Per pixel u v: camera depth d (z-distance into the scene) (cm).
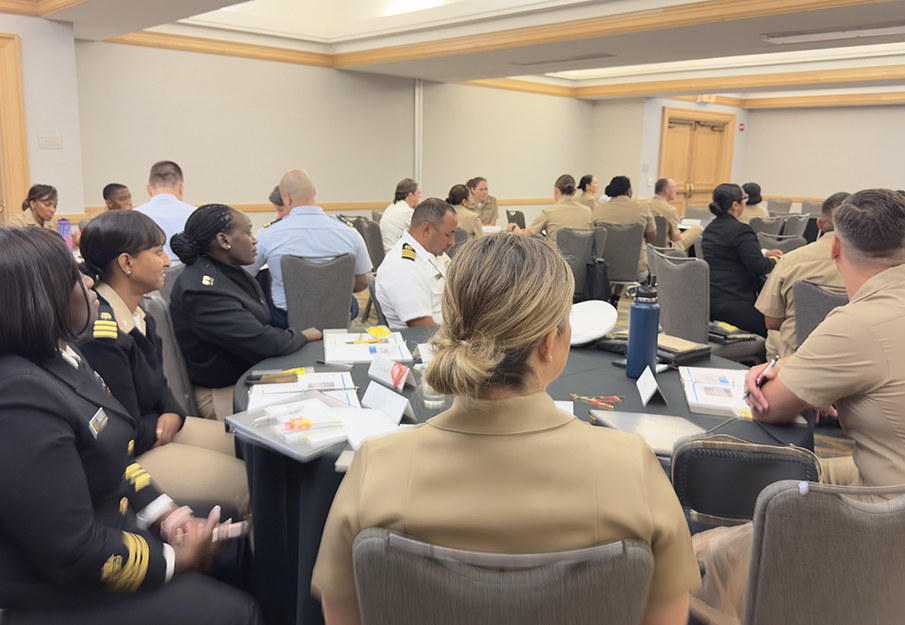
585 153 1159
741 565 108
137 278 171
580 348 207
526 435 68
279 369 186
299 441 132
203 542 128
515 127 1028
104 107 628
